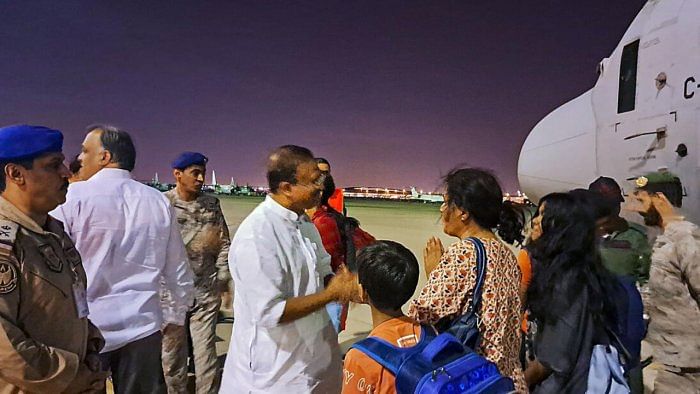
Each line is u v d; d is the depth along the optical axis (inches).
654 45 170.1
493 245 78.2
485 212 80.7
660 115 167.0
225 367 86.2
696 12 157.8
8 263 64.2
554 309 80.9
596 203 92.0
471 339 73.7
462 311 75.7
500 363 73.5
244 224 79.7
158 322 103.8
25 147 67.6
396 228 778.8
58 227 76.7
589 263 82.1
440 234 680.4
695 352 100.0
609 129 194.4
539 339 84.1
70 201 94.1
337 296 74.2
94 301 95.1
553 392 82.5
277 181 79.4
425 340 61.4
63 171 72.6
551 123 258.5
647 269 127.1
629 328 84.4
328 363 85.2
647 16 179.2
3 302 63.3
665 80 164.7
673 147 162.6
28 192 68.5
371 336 63.8
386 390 58.3
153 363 103.0
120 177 100.7
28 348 64.4
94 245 94.7
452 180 83.1
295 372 80.0
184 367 144.3
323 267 92.5
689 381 101.6
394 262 64.6
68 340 72.3
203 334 153.7
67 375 68.5
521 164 273.6
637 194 115.7
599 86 204.1
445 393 53.6
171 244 108.5
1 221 65.7
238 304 82.1
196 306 154.9
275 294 74.4
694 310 100.0
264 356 79.4
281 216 80.6
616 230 131.4
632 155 181.9
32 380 65.3
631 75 181.8
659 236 107.6
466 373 55.9
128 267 98.3
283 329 78.9
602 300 80.5
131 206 99.5
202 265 155.8
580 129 227.6
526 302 89.5
